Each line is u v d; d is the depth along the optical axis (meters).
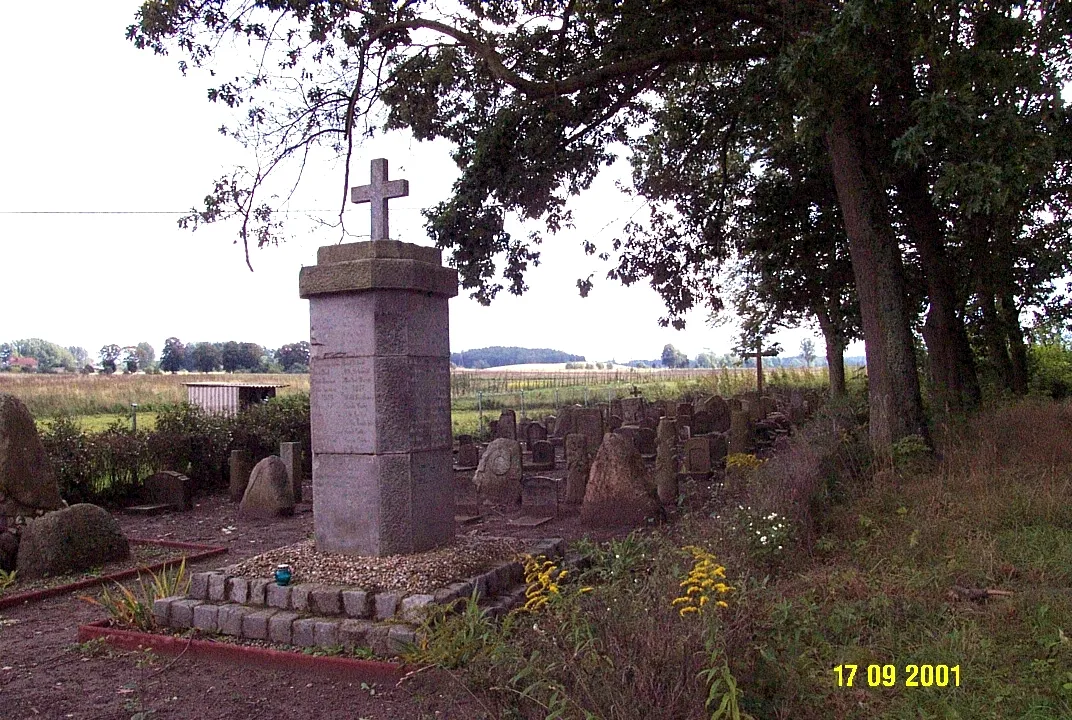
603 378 58.50
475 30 13.21
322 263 7.15
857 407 15.81
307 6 12.70
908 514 8.62
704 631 4.09
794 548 7.79
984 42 9.21
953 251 17.05
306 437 18.69
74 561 9.02
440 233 12.65
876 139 13.11
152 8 12.04
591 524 11.48
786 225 16.80
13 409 9.36
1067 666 4.87
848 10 8.89
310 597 6.17
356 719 4.91
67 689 5.56
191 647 6.09
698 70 16.05
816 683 4.77
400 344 6.89
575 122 13.21
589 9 12.82
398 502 6.80
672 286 18.38
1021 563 6.83
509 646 4.52
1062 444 10.89
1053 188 14.45
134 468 14.97
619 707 3.75
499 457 13.96
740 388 36.75
